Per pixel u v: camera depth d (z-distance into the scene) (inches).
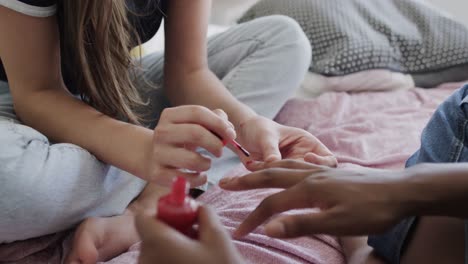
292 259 29.4
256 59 45.5
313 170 23.7
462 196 21.2
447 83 61.1
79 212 31.1
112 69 33.8
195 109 29.9
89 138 32.2
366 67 58.9
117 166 31.6
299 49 46.3
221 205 35.5
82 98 36.3
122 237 31.9
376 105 54.4
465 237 24.1
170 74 41.8
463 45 61.2
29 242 31.3
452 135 27.8
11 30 32.1
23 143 28.9
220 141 28.9
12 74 33.9
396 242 26.9
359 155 42.6
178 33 40.9
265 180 24.1
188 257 18.8
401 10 65.6
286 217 21.4
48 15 32.7
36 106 33.9
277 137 33.2
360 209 20.9
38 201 28.3
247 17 67.9
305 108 52.8
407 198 21.1
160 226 19.7
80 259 29.6
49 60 34.1
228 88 43.8
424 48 61.2
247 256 29.2
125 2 35.7
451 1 83.0
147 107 43.6
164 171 29.3
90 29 32.8
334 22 61.1
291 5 64.0
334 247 31.2
